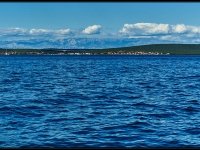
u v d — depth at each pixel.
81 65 156.38
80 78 81.06
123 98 44.88
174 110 35.31
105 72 104.31
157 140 23.38
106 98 44.88
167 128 26.91
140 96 47.03
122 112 34.06
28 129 26.38
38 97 45.59
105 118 30.91
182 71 109.25
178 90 55.03
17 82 67.75
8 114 32.56
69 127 27.16
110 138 23.86
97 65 156.50
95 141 23.11
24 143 22.55
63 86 61.53
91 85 63.75
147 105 38.72
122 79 77.75
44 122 28.97
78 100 42.84
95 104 39.47
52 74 94.12
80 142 22.81
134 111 34.69
